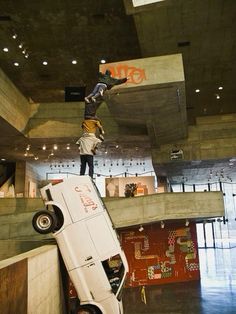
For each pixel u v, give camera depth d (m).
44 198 7.95
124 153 25.20
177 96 13.45
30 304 4.60
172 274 16.27
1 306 3.16
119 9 14.55
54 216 7.70
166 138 20.64
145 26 13.38
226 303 11.82
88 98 9.29
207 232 36.72
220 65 16.75
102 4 14.27
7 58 18.38
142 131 19.48
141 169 33.06
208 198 13.86
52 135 19.11
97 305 7.39
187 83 18.72
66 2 14.16
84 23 15.57
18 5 14.30
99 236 7.70
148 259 15.99
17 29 15.92
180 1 11.80
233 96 20.48
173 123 17.73
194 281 16.11
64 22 15.48
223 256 25.80
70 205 7.76
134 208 13.52
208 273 18.17
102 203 8.23
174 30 13.73
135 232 16.11
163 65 11.73
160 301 12.44
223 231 36.09
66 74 20.30
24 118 18.55
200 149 21.92
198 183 36.81
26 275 4.23
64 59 18.61
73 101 20.45
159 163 22.23
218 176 31.22
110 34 16.42
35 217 7.73
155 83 11.66
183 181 34.03
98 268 7.50
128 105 14.29
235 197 37.06
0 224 12.62
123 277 7.70
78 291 7.48
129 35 16.45
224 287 14.54
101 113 19.64
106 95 12.70
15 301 3.65
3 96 15.47
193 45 14.93
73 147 22.08
